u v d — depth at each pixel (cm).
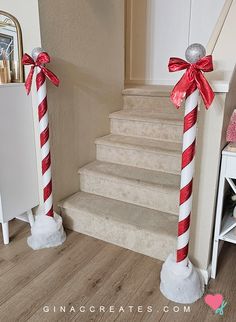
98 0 231
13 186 207
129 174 228
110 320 152
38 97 188
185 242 161
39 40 189
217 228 169
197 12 313
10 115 196
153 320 151
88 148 251
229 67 153
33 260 196
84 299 165
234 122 158
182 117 248
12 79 209
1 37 208
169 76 347
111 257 200
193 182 164
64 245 212
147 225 198
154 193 213
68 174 233
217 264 190
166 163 229
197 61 134
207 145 155
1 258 198
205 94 135
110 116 270
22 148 209
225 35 165
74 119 229
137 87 317
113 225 209
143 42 349
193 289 162
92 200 231
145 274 184
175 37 331
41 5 184
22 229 233
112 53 261
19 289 172
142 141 248
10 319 152
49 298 166
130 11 344
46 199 208
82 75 230
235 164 155
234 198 184
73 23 211
